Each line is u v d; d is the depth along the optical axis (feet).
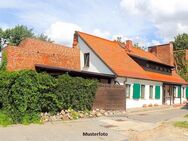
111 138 43.65
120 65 103.09
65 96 60.75
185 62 177.27
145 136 46.57
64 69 76.79
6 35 194.18
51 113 57.47
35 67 74.33
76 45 106.93
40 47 94.84
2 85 51.44
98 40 115.24
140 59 120.67
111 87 77.30
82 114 63.21
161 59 165.27
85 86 67.62
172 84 134.72
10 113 50.65
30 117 52.03
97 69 97.91
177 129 53.88
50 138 40.86
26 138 39.63
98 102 73.15
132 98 99.45
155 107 107.65
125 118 67.15
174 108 111.45
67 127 50.21
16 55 82.17
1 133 41.75
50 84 56.39
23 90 51.29
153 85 115.96
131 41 136.05
